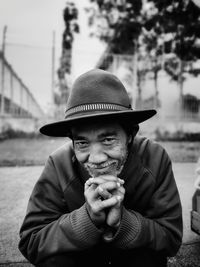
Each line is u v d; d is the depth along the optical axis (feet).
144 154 4.52
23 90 41.01
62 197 4.53
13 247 7.34
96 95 3.74
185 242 7.64
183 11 37.32
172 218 4.34
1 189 12.82
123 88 4.03
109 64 39.73
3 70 36.83
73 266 4.21
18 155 22.38
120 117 3.74
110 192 3.69
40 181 4.58
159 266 4.35
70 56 38.55
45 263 4.21
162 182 4.56
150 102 40.55
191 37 38.09
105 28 43.78
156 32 39.47
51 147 28.09
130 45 41.81
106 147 3.72
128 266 4.40
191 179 15.11
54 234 3.98
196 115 40.60
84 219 3.77
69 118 3.65
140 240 3.89
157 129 39.81
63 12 46.52
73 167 4.46
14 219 9.25
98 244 4.23
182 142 36.47
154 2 38.04
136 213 4.08
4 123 37.96
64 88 39.14
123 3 40.78
